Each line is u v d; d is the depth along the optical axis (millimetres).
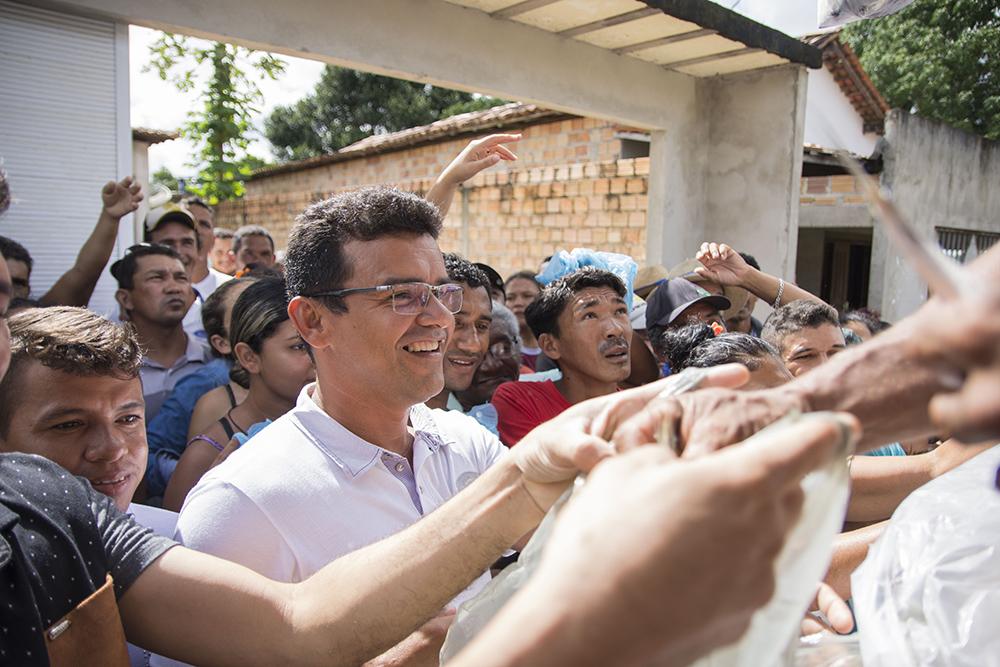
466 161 2619
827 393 550
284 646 1107
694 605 405
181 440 2863
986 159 10289
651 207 5625
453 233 9406
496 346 3008
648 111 5336
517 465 986
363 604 1085
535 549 833
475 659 414
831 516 511
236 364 2656
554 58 4777
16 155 3188
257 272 3582
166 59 6773
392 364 1521
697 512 405
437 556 1055
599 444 746
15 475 1110
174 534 1484
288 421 1562
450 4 4285
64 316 1527
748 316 4051
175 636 1148
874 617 841
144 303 3338
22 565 977
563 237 7941
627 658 402
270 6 3648
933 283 379
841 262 12836
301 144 26984
